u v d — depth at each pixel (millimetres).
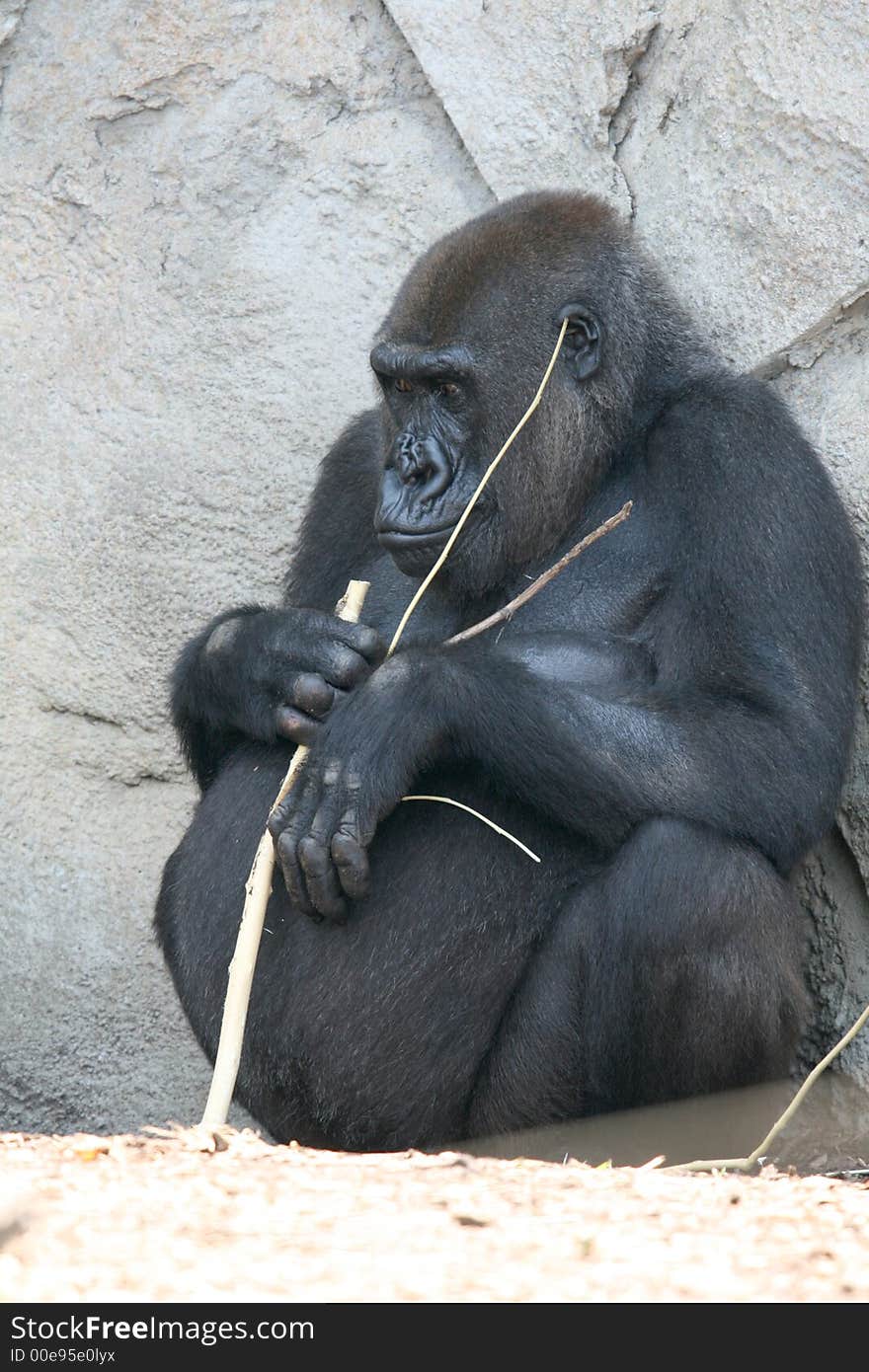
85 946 13109
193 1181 6367
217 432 13109
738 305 11930
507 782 9344
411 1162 6996
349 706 9250
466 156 12906
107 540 13188
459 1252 5465
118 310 13297
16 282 13398
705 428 10070
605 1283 5168
